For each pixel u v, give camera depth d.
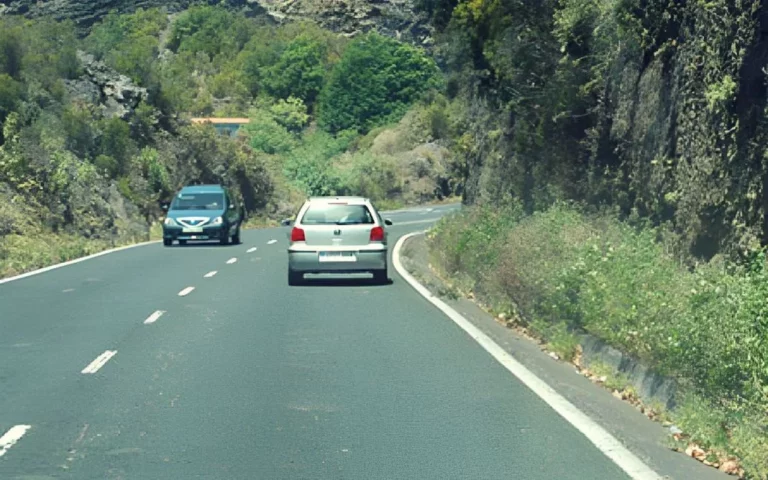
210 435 9.58
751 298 10.10
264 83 149.38
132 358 13.79
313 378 12.36
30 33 68.00
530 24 29.36
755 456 8.20
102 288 23.20
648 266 14.07
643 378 11.53
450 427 9.89
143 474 8.28
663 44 19.84
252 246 40.03
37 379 12.33
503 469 8.41
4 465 8.55
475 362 13.46
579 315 14.55
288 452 8.97
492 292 19.19
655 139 20.09
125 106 64.12
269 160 93.88
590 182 24.78
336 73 134.50
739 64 15.77
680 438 9.48
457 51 36.69
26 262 30.44
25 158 43.41
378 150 114.88
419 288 23.11
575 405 10.85
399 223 62.84
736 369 9.42
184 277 26.00
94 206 47.06
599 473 8.30
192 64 165.50
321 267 23.61
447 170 108.50
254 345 14.89
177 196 41.84
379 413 10.49
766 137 15.14
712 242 16.52
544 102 28.27
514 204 28.50
